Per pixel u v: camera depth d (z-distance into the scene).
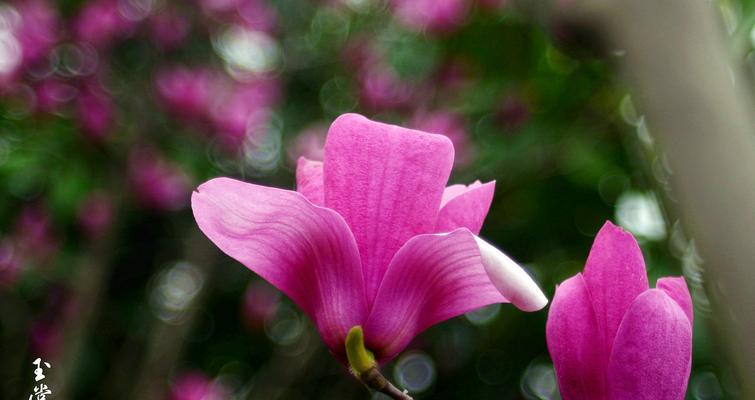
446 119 2.25
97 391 2.64
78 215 2.26
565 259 2.46
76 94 2.33
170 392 2.14
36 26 2.32
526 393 2.71
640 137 1.01
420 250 0.72
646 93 0.48
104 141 2.32
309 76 2.76
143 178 2.36
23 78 2.31
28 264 2.33
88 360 2.61
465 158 2.24
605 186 2.32
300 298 0.74
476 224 0.73
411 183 0.73
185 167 2.42
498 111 2.28
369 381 0.72
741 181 0.42
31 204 2.43
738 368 0.42
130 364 2.53
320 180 0.75
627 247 0.71
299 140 2.47
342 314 0.73
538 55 2.21
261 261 0.73
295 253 0.73
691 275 1.21
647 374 0.70
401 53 2.52
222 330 2.89
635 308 0.70
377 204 0.73
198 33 2.51
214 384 2.23
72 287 2.28
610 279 0.71
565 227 2.46
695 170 0.44
